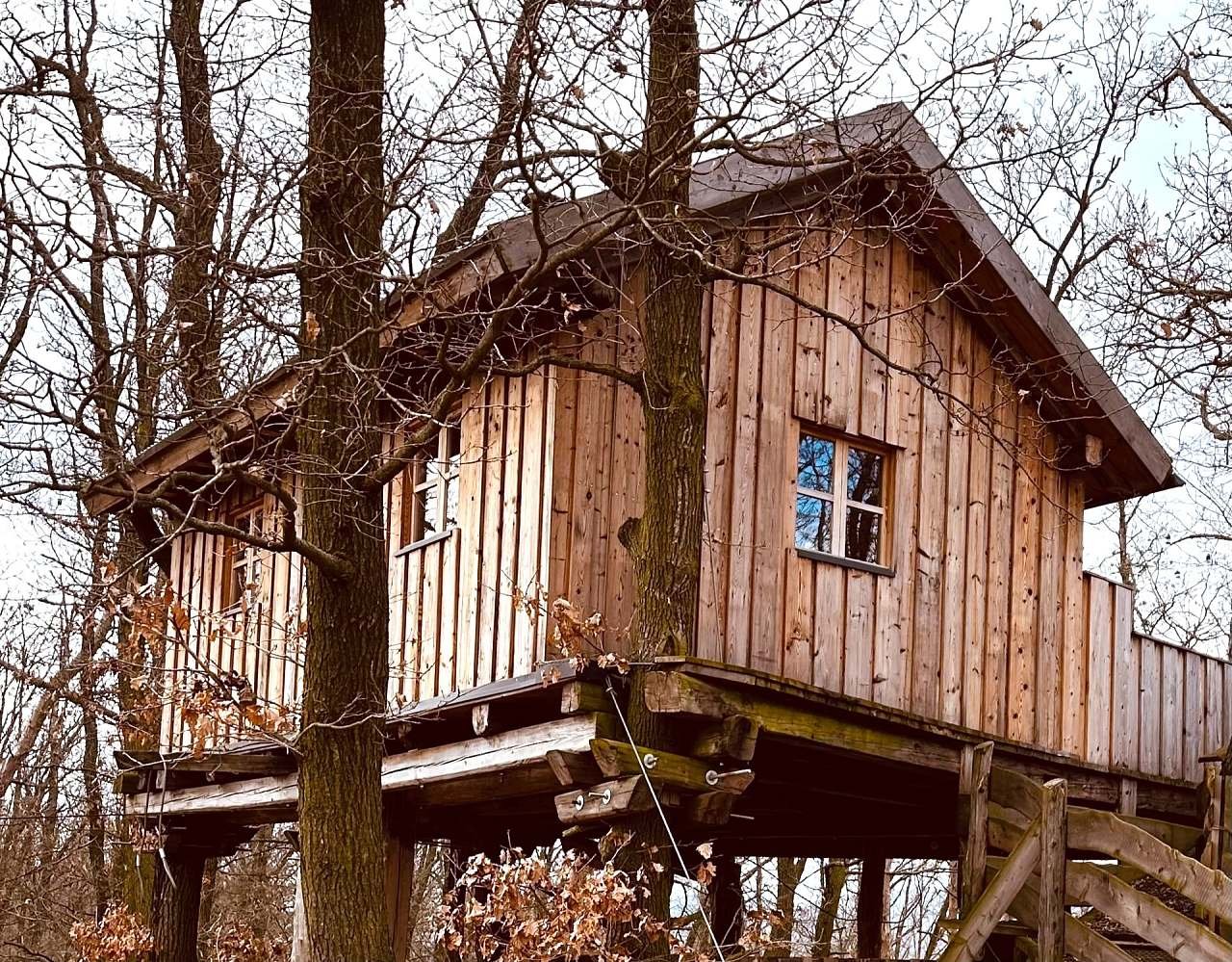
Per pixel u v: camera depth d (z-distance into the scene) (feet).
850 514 42.14
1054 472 46.55
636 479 38.22
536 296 37.14
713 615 37.91
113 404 31.81
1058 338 44.42
